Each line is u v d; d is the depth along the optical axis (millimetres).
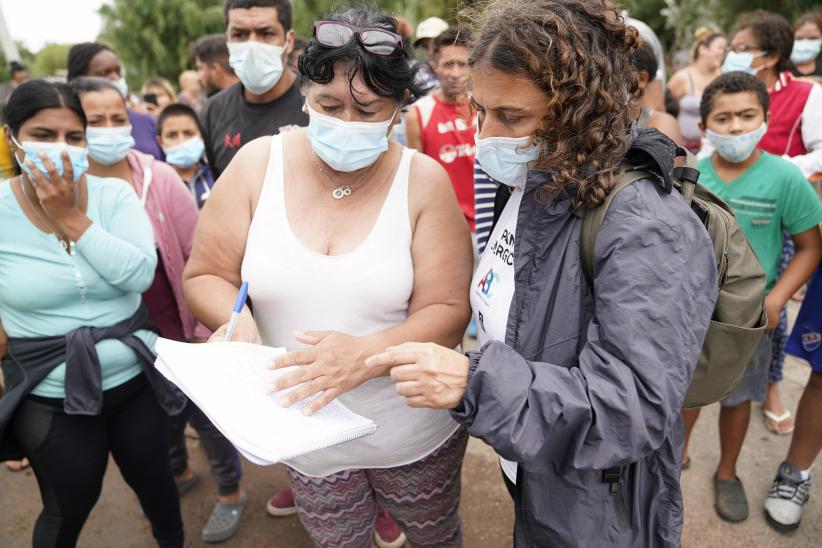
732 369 1257
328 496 1703
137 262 1838
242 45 2518
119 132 2232
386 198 1521
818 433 2352
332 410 1296
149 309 2383
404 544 2457
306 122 2684
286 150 1575
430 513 1783
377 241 1495
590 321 1146
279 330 1569
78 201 1833
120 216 1897
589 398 1027
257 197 1546
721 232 1208
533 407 1037
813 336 2273
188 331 2457
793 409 3139
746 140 2199
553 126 1090
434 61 3787
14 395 1742
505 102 1087
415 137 3809
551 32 1032
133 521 2680
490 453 3004
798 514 2402
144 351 1890
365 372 1338
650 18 16469
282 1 2588
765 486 2652
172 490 2115
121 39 24875
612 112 1084
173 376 1185
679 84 5203
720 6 11445
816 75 4691
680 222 1076
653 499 1259
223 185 1582
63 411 1801
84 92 2201
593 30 1056
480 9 1191
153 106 6027
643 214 1068
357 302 1496
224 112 2832
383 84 1365
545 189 1145
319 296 1494
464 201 3795
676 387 1038
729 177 2350
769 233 2271
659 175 1108
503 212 1418
